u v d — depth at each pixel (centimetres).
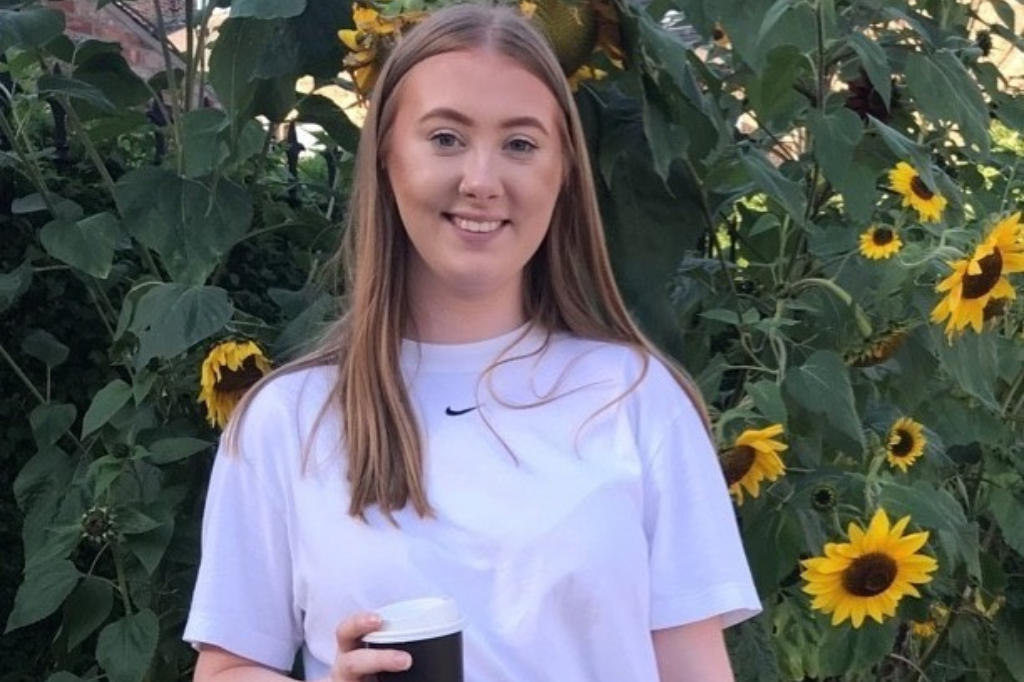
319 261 290
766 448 217
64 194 331
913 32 269
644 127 210
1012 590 302
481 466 158
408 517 155
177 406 268
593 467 158
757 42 213
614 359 167
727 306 260
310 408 163
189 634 159
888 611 214
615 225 227
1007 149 340
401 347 167
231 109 233
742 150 247
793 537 226
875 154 259
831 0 229
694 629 162
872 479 229
